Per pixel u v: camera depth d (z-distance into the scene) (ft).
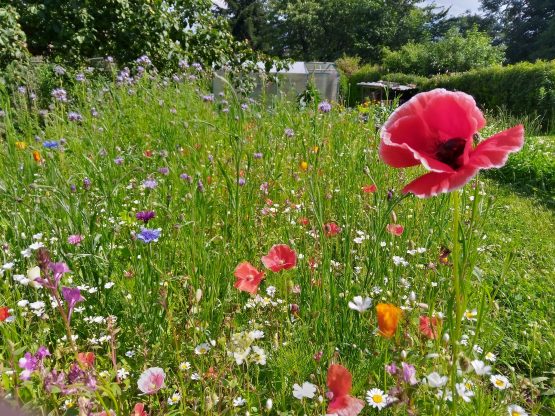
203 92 22.54
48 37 30.42
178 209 8.73
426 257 8.50
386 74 88.33
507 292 9.68
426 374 4.75
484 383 5.18
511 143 3.61
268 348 6.09
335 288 6.36
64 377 4.32
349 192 10.43
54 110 17.53
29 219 7.92
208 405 4.50
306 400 5.08
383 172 11.51
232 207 8.24
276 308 6.63
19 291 6.73
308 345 5.82
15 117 17.80
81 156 11.78
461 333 5.90
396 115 4.13
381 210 7.36
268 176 10.98
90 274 6.88
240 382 5.33
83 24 30.42
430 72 101.24
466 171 3.60
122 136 15.56
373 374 5.22
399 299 6.35
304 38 148.05
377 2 141.79
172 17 33.14
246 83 31.09
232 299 6.65
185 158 11.86
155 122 16.33
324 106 13.26
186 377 5.31
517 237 13.07
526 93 55.16
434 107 3.87
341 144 13.26
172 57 32.24
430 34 148.66
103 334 5.91
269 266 5.85
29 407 3.73
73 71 24.64
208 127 14.97
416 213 10.03
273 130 14.82
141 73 23.54
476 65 99.86
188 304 6.04
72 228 7.44
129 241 7.78
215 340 5.74
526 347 7.61
